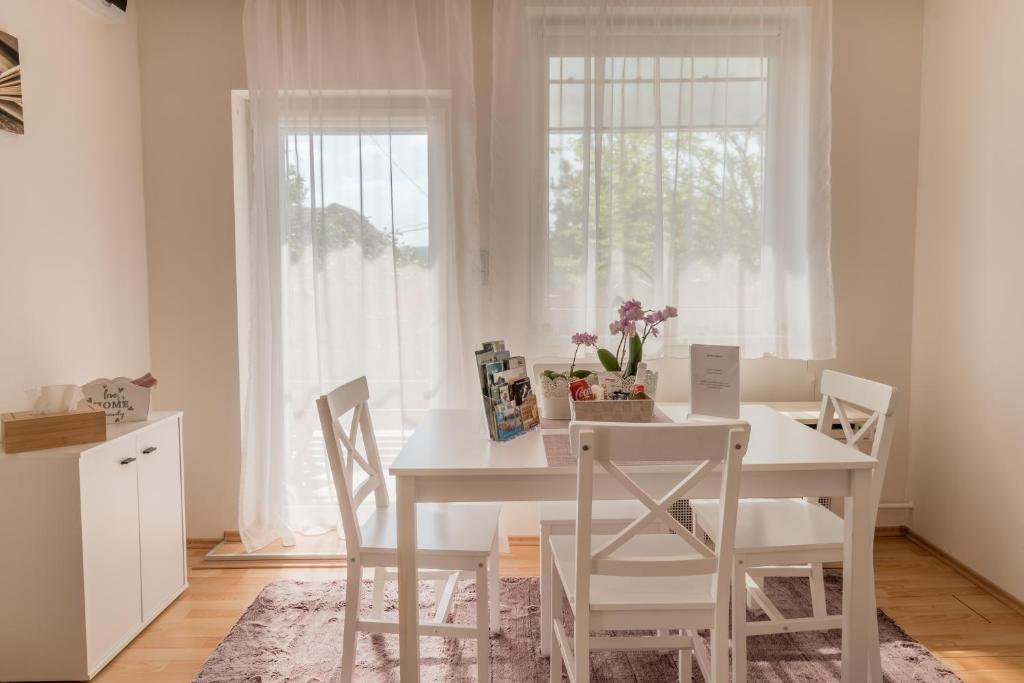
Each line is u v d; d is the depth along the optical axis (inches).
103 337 115.5
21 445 87.0
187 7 125.0
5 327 94.4
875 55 127.6
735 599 79.8
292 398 125.9
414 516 77.4
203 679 88.1
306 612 105.7
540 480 76.8
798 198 122.5
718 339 124.1
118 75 119.8
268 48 119.8
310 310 125.0
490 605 99.8
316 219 122.3
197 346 129.3
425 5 120.3
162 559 106.0
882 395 83.7
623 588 72.0
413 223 122.7
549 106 120.8
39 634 87.4
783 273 123.2
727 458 64.5
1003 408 108.7
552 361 128.3
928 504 127.9
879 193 129.6
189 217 127.6
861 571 78.5
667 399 130.2
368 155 122.0
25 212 98.0
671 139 121.4
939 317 124.1
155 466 104.0
